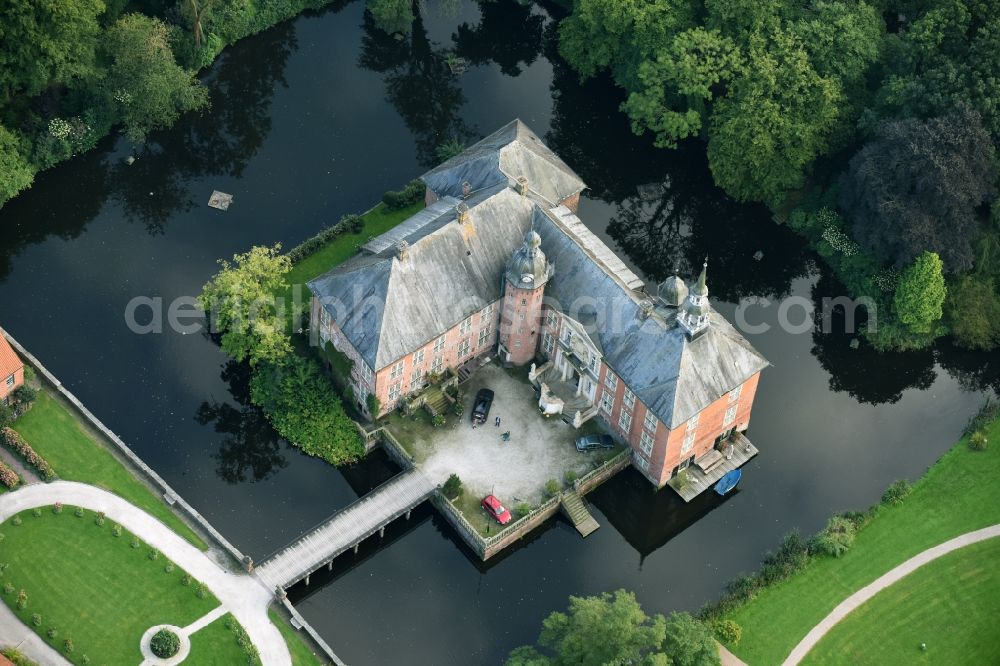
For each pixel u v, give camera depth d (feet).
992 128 569.64
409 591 492.95
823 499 534.37
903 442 556.10
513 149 561.84
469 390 545.03
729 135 602.03
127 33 602.03
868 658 476.95
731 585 497.46
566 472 518.37
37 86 585.63
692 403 501.56
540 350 554.87
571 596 460.55
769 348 587.27
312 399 529.45
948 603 493.77
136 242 595.06
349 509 499.51
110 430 520.83
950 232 568.82
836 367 583.17
